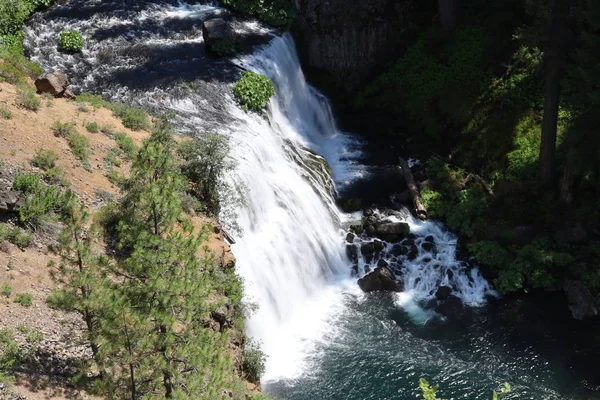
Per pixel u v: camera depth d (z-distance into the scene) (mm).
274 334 26016
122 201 22016
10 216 21109
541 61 32281
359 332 27000
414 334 26984
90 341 15641
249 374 22078
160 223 16469
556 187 32375
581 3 28500
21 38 34312
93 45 35344
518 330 27172
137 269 15312
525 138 34750
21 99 26312
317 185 32500
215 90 32906
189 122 30281
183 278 15320
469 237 31281
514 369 25141
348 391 23844
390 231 31328
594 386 24266
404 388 24109
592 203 31234
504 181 33094
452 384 24375
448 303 28797
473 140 35781
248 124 31609
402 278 30141
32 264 20141
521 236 30891
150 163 17672
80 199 22859
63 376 16906
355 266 30625
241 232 25891
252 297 23734
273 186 29719
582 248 30016
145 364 14766
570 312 28031
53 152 23891
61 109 27438
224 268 22547
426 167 35438
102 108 29109
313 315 27875
